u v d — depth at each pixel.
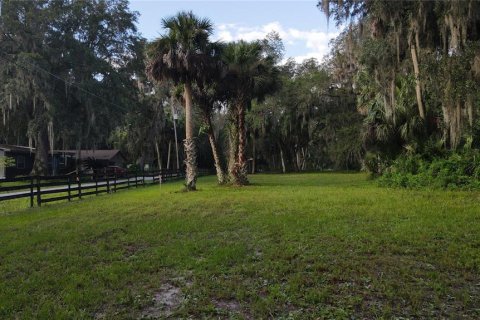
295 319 4.15
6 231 8.82
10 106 29.41
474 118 14.77
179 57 17.69
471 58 13.98
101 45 36.47
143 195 16.59
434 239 7.04
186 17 17.89
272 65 23.09
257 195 14.99
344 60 36.34
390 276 5.32
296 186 20.09
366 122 21.33
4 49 30.91
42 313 4.32
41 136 33.94
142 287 5.18
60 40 33.06
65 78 32.34
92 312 4.46
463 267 5.61
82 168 42.41
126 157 58.12
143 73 38.72
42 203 14.25
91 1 35.53
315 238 7.36
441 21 14.98
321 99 42.78
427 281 5.12
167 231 8.34
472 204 10.66
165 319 4.27
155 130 43.44
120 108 36.38
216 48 19.06
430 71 14.98
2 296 4.85
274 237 7.56
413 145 17.91
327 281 5.18
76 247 7.20
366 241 7.01
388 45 17.75
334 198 12.91
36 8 32.00
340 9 18.19
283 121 44.56
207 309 4.43
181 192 17.89
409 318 4.15
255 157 46.91
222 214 10.47
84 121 34.91
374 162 22.33
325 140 42.94
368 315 4.23
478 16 13.86
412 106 18.66
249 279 5.37
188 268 5.87
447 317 4.17
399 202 11.38
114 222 9.53
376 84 19.53
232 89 21.98
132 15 37.69
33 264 6.21
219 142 45.16
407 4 16.23
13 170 38.31
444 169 15.51
